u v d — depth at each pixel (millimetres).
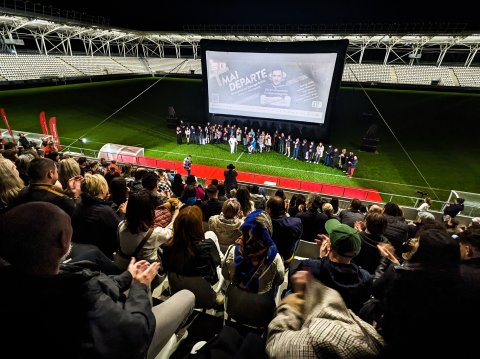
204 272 3045
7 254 1321
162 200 5375
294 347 1258
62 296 1293
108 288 1601
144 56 70812
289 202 9422
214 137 26812
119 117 35281
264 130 26453
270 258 2764
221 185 9250
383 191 18641
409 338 1021
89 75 51312
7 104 34562
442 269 1094
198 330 3324
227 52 24500
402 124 33469
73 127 30391
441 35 38875
